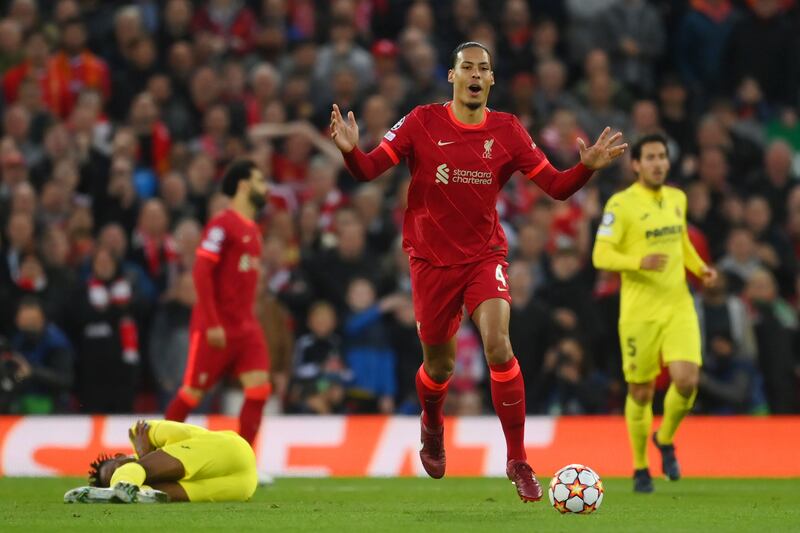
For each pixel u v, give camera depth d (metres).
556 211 57.47
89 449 44.81
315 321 50.47
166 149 60.12
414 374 51.06
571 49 70.56
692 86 70.00
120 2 69.69
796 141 71.50
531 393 50.28
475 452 44.97
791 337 51.09
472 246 28.77
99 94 63.38
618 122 64.56
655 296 37.09
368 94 61.75
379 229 55.97
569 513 28.08
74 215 54.72
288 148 59.78
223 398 49.34
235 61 64.94
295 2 70.00
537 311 50.62
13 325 51.16
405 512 28.56
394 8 71.06
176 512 27.83
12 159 56.53
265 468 45.09
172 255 54.28
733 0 76.88
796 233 60.50
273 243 53.25
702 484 40.62
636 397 37.25
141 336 51.69
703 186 58.84
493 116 29.02
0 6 70.75
